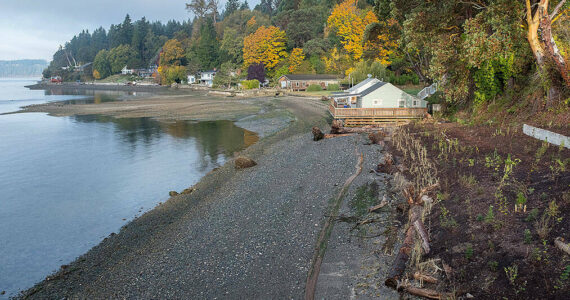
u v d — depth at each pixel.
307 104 69.81
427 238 11.74
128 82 190.25
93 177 28.38
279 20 128.75
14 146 39.69
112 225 19.56
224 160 32.22
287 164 27.22
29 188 26.00
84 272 14.71
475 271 9.66
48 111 71.31
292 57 110.44
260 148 35.66
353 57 91.50
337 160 25.09
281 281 11.80
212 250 14.76
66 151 37.25
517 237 10.27
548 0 21.70
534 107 22.73
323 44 110.75
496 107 27.28
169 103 85.62
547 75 21.31
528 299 8.23
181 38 193.12
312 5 135.50
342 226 14.80
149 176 28.25
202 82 154.38
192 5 188.88
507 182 14.02
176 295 11.95
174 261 14.39
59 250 16.95
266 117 58.41
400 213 14.76
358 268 11.69
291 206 18.22
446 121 32.72
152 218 19.81
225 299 11.30
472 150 19.62
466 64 28.00
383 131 31.33
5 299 13.29
